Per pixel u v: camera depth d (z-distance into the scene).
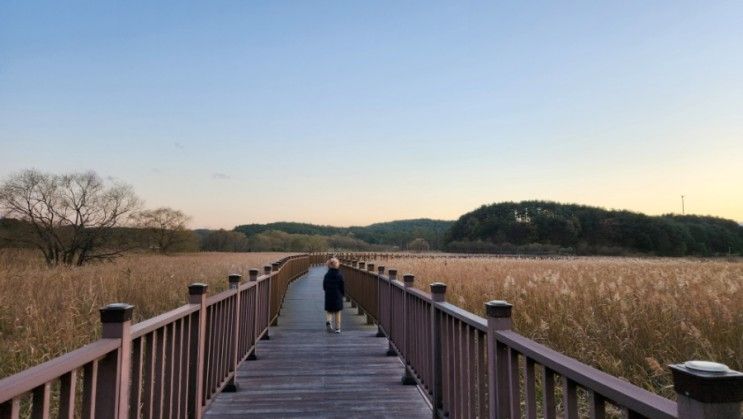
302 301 13.80
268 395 4.41
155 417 2.58
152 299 9.91
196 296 3.41
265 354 6.28
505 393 2.22
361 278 10.94
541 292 8.20
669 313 6.15
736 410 0.95
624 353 5.38
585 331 5.84
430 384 3.88
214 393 3.93
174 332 2.82
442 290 3.69
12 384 1.23
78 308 7.76
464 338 2.92
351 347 6.76
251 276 6.39
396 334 5.84
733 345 5.29
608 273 12.36
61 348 5.93
